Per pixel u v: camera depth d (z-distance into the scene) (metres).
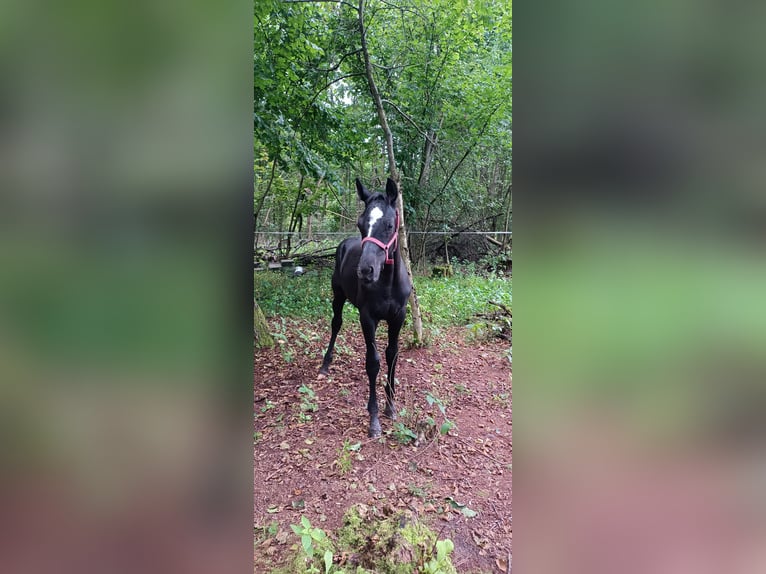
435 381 3.66
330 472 2.41
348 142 7.27
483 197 9.39
